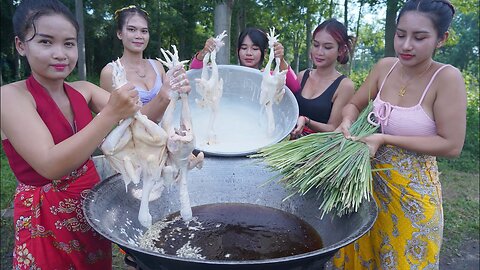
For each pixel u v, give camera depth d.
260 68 2.61
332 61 2.21
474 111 6.82
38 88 1.24
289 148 1.73
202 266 0.99
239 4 5.38
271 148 1.77
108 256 1.50
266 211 1.65
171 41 14.12
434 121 1.55
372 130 1.63
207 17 11.11
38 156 1.10
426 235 1.63
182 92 1.33
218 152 1.81
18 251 1.33
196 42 13.87
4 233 3.01
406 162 1.61
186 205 1.37
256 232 1.49
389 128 1.65
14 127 1.14
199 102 1.98
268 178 1.75
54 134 1.25
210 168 1.76
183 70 1.35
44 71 1.20
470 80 10.79
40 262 1.31
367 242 1.84
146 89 2.27
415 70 1.57
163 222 1.52
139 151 1.23
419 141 1.53
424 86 1.55
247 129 2.16
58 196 1.31
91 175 1.42
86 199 1.26
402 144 1.55
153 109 1.41
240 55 2.55
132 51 2.26
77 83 1.47
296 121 1.94
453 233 3.33
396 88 1.65
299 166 1.68
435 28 1.41
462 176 4.82
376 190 1.71
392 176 1.64
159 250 1.33
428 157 1.61
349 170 1.50
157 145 1.23
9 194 3.63
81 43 6.71
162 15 11.09
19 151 1.15
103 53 15.38
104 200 1.34
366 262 1.87
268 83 1.99
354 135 1.65
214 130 2.12
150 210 1.54
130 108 1.11
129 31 2.22
